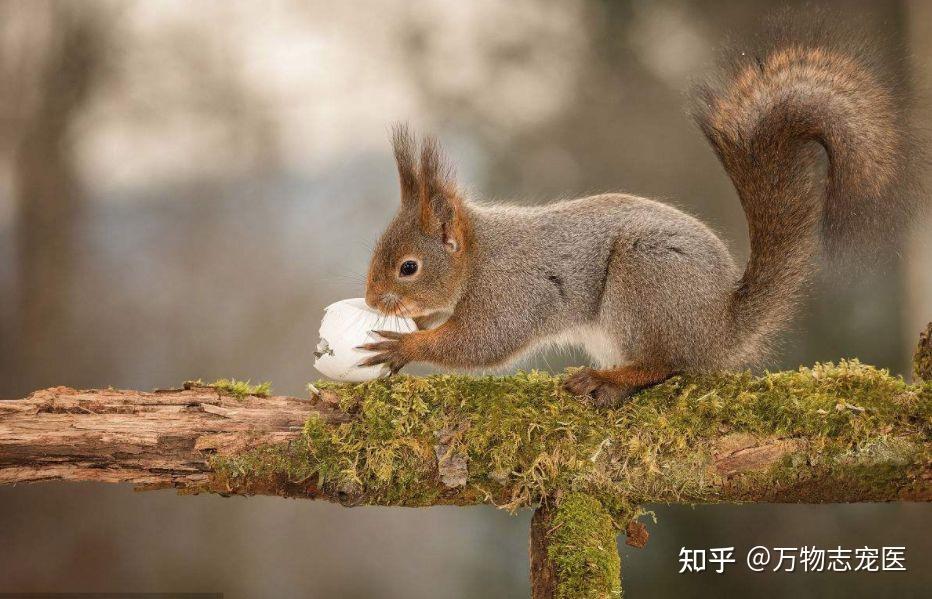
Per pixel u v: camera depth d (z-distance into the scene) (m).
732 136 7.45
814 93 7.27
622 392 6.75
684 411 6.52
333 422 6.32
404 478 6.32
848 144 7.12
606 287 7.34
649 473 6.37
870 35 7.43
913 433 6.38
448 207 7.70
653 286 7.05
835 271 7.20
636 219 7.39
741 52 7.53
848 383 6.57
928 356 7.49
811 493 6.48
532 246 7.68
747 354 7.34
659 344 7.01
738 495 6.45
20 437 5.93
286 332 16.92
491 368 7.71
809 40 7.45
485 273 7.68
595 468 6.37
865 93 7.25
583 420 6.48
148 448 6.09
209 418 6.22
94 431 6.03
